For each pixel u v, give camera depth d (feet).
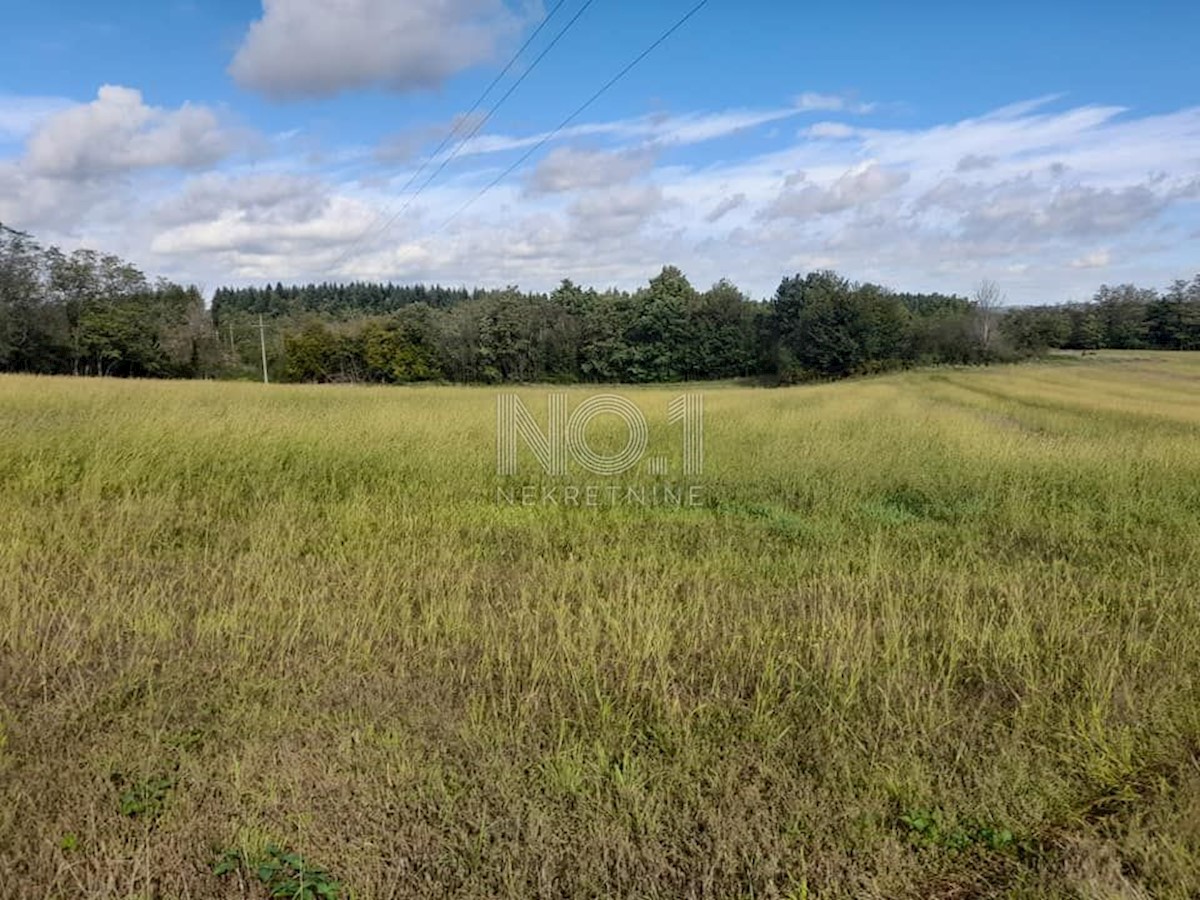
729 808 8.91
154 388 64.69
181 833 8.18
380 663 12.91
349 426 38.04
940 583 18.01
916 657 13.52
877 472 32.30
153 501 22.86
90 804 8.45
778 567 19.47
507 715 11.00
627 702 11.51
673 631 14.37
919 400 90.48
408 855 8.08
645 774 9.57
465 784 9.32
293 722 10.64
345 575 17.53
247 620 14.34
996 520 25.82
